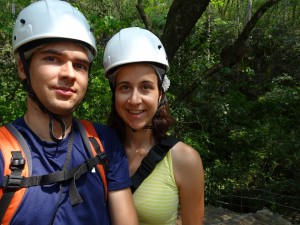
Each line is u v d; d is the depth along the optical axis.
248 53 11.84
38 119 1.49
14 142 1.38
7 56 6.25
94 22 4.85
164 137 1.98
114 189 1.58
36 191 1.34
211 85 9.52
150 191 1.90
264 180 7.95
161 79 1.91
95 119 4.70
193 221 2.01
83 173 1.44
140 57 1.81
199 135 7.79
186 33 6.52
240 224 5.02
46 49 1.43
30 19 1.47
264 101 10.07
